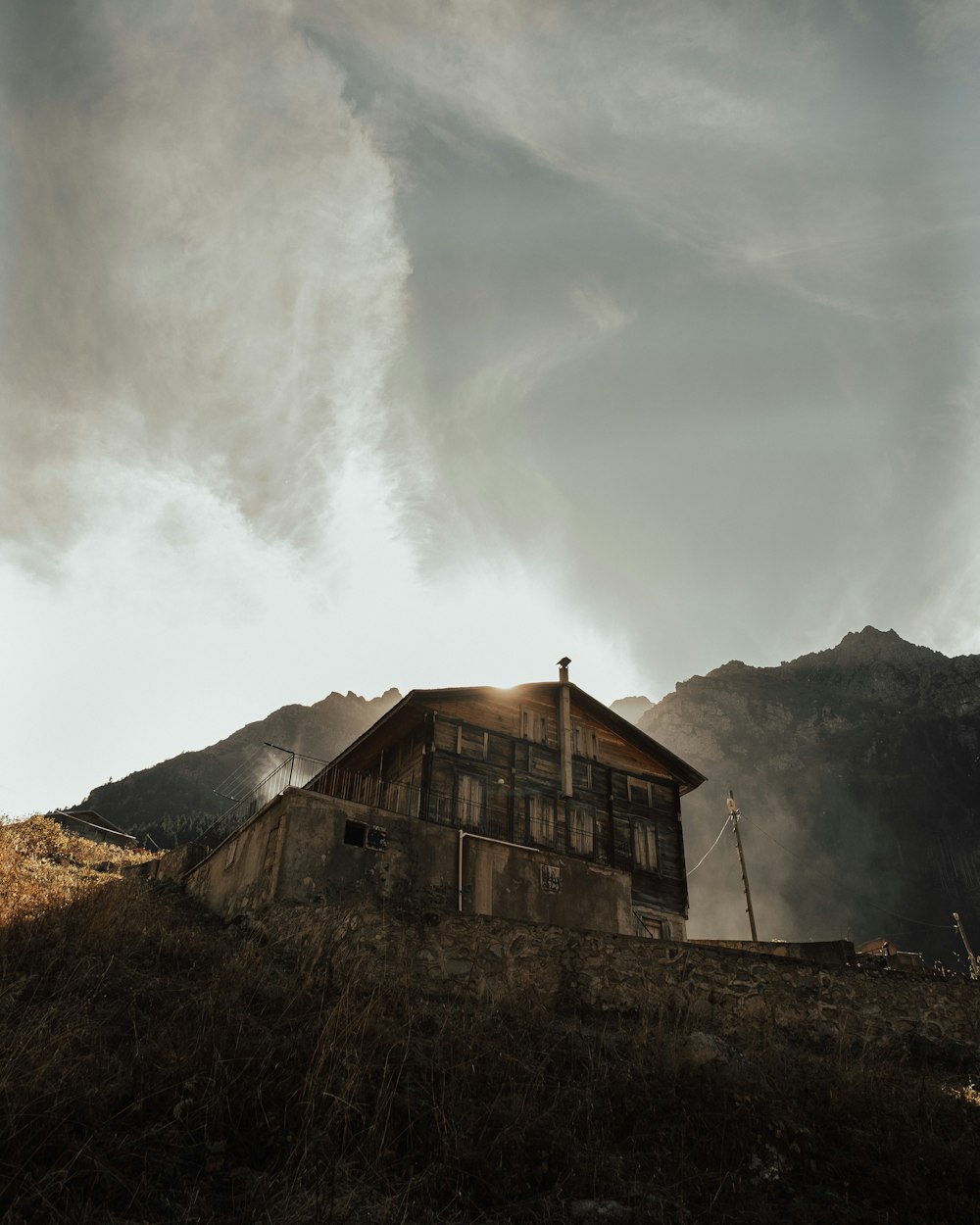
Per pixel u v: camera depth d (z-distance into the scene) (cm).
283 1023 904
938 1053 1375
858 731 19088
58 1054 701
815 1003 1400
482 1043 918
